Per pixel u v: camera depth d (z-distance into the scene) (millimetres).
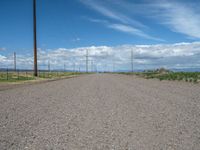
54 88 25484
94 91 21859
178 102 14055
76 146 6066
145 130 7676
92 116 10016
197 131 7520
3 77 50906
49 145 6141
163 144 6234
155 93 19391
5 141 6488
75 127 8109
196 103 13602
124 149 5848
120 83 34969
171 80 43219
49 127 8109
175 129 7785
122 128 7953
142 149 5848
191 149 5848
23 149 5820
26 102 14445
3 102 14422
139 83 34500
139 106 12648
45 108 12172
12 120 9250
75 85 30703
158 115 10141
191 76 45750
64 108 12164
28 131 7578
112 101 14789
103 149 5852
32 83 34875
